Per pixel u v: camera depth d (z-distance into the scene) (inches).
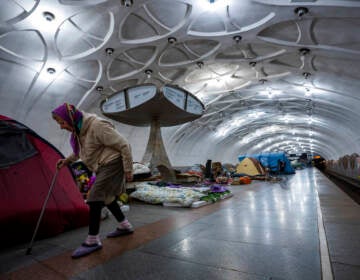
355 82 624.4
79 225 138.8
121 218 115.3
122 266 78.1
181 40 506.9
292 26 478.6
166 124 440.1
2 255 93.3
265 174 582.6
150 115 382.3
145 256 86.2
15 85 503.2
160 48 535.5
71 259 86.6
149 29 475.5
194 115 390.9
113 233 112.8
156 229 124.7
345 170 1103.6
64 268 78.6
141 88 338.3
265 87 881.5
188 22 447.2
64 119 102.0
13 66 465.1
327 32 464.4
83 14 404.5
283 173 778.2
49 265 81.7
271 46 568.4
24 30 403.9
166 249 92.7
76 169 245.0
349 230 111.0
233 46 577.3
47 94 574.2
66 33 439.2
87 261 83.9
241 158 807.1
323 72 649.0
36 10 363.3
